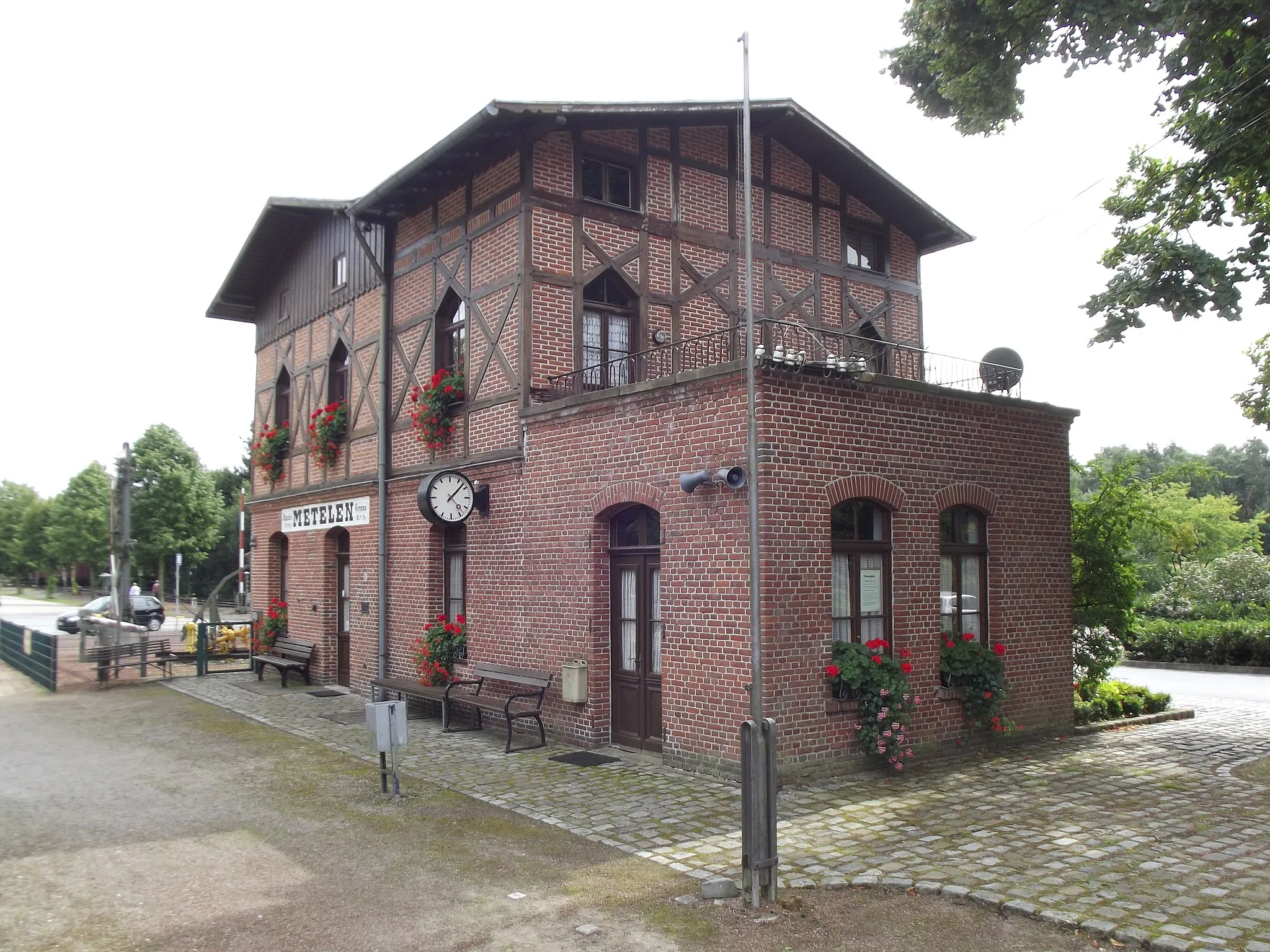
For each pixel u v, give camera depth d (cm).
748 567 830
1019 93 1041
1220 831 690
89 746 1064
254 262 1852
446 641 1221
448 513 1135
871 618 933
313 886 593
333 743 1062
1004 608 1048
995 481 1045
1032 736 1065
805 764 844
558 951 494
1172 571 2898
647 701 973
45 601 5697
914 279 1538
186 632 2108
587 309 1179
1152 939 482
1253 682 1802
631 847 662
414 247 1369
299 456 1728
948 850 645
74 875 617
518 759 959
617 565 1015
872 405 927
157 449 3959
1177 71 979
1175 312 1045
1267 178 1026
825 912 540
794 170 1376
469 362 1222
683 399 908
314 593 1631
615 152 1202
